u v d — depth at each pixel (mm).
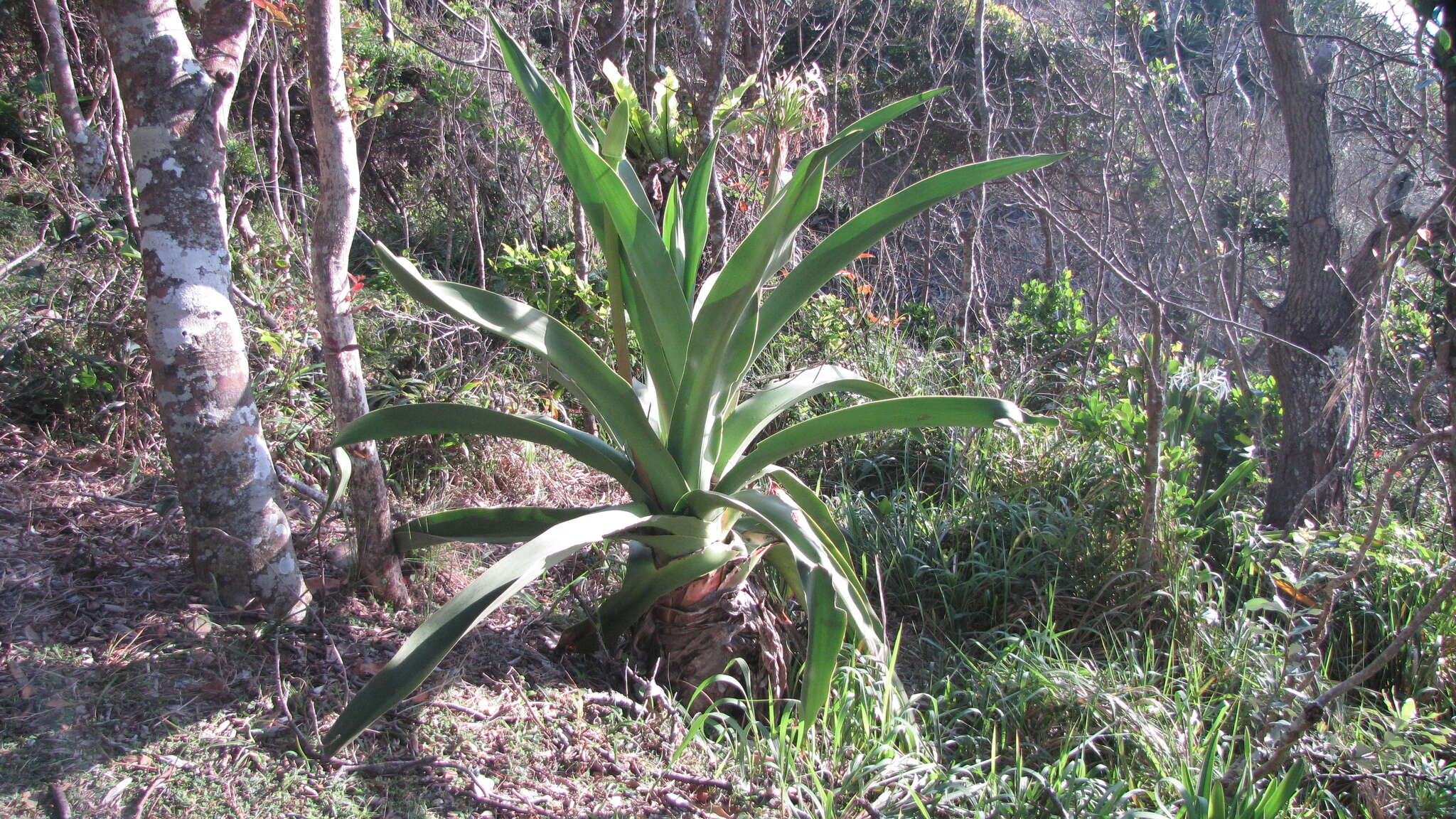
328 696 2135
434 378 3711
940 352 6031
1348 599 3328
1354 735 2678
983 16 5863
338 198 2396
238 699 2057
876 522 3701
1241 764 2324
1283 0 4500
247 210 4020
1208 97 5777
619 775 2123
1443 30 2469
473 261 6496
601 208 2367
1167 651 3221
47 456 3010
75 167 5242
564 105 2172
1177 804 2289
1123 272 3088
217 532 2281
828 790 2178
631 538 2408
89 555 2445
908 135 9977
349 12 6508
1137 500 3500
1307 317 4383
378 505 2580
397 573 2662
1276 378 4500
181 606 2305
